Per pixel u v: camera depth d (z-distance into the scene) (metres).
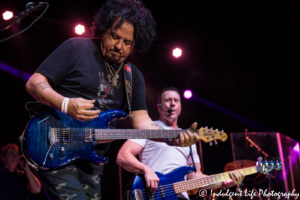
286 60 6.82
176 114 3.73
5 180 4.13
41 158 1.58
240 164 6.24
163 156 3.20
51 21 5.69
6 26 2.01
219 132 2.32
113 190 7.34
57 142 1.63
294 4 5.56
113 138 1.82
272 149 6.17
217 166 8.16
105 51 1.87
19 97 6.46
